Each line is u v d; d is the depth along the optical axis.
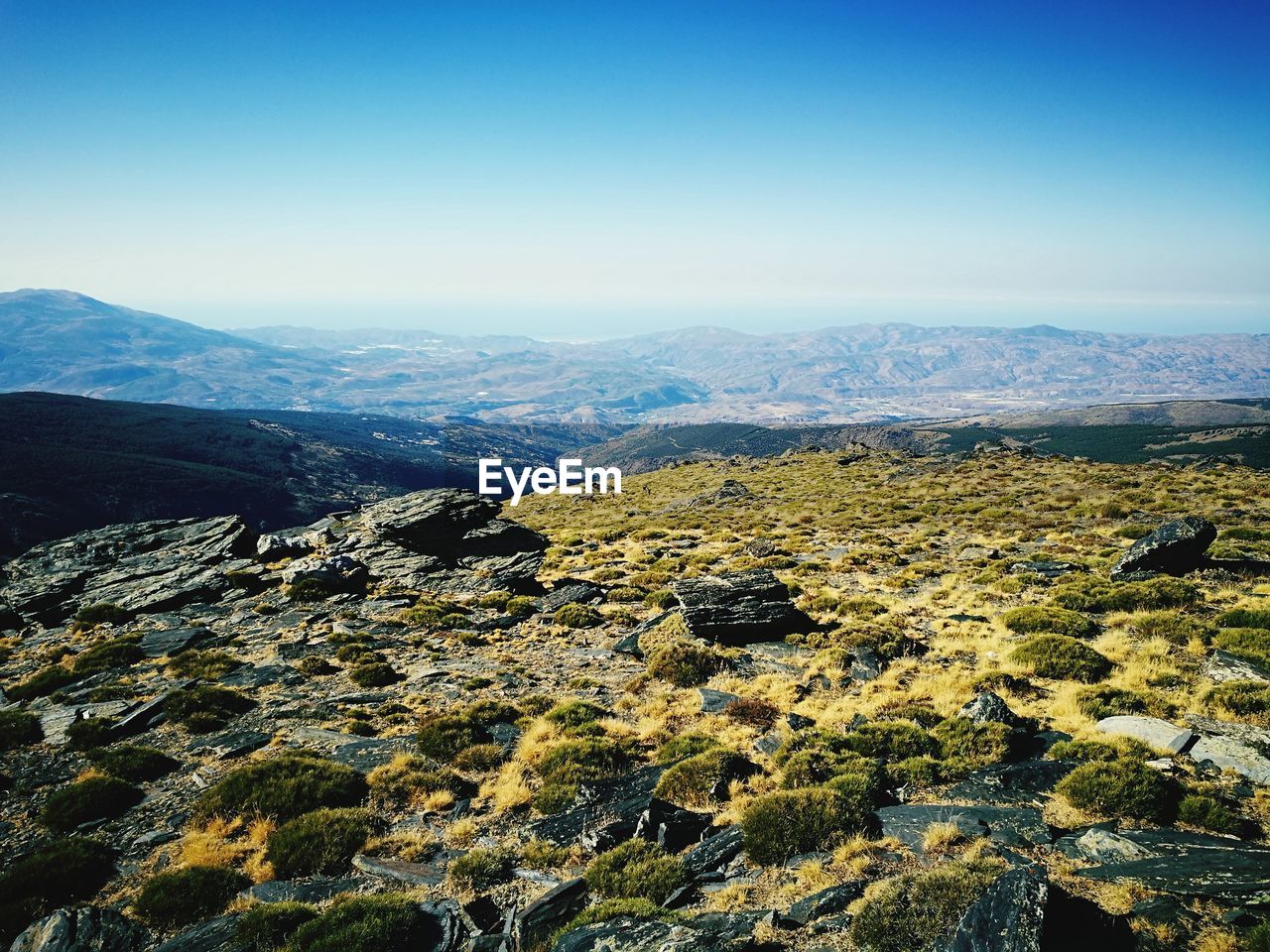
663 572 40.72
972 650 23.48
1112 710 16.80
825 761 15.18
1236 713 15.96
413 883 12.32
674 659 23.84
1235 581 27.33
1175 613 23.66
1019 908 8.22
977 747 15.30
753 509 70.31
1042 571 32.72
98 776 16.59
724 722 19.06
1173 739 14.51
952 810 12.41
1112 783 12.18
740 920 9.62
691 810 14.26
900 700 19.25
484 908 11.41
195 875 12.48
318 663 25.98
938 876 9.45
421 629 31.52
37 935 11.41
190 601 37.62
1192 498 47.91
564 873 12.36
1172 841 10.40
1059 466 70.81
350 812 14.66
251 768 16.64
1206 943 8.08
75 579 41.00
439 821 14.90
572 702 20.95
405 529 46.97
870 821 12.51
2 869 13.53
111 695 23.20
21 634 34.16
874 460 93.31
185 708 21.31
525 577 40.62
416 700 22.52
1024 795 12.94
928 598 30.80
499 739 19.22
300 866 13.05
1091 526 43.84
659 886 11.12
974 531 47.28
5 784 17.17
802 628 27.19
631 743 18.33
